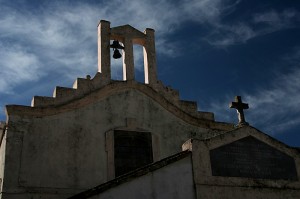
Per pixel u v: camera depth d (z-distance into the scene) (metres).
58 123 19.16
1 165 18.95
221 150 16.09
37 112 18.94
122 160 19.66
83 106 19.92
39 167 18.08
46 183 17.92
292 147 17.50
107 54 21.62
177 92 22.30
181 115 21.77
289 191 16.55
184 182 14.97
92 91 20.39
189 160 15.41
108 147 19.56
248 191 15.82
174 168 14.99
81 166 18.78
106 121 20.12
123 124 20.42
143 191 14.16
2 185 17.17
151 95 21.48
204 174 15.38
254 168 16.36
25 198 17.30
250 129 17.03
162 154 20.58
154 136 20.73
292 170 17.05
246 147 16.59
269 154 16.89
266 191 16.12
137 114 20.86
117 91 20.91
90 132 19.59
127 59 21.95
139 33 22.94
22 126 18.47
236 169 16.02
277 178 16.59
